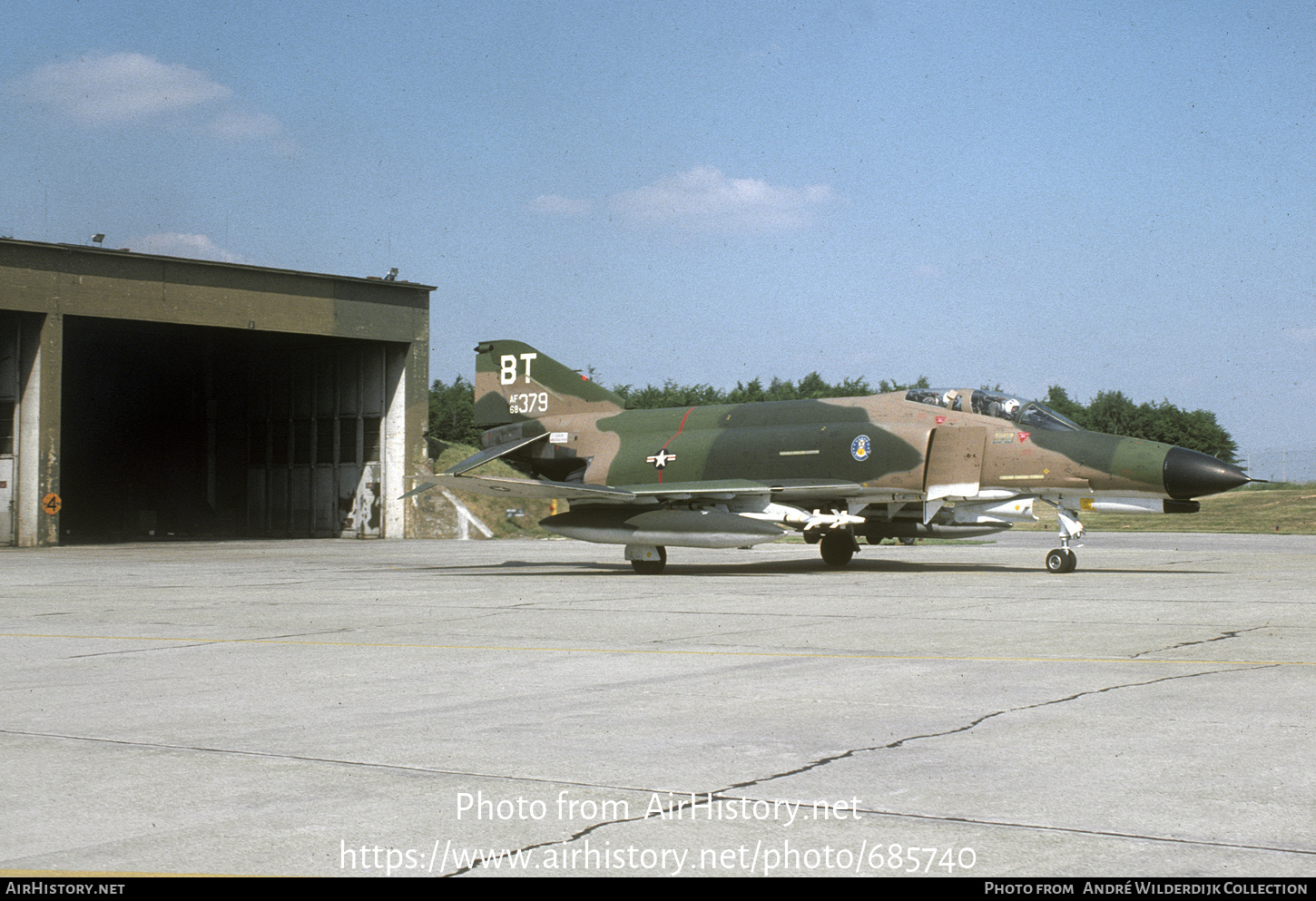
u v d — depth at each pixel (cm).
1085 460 1778
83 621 1248
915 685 762
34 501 3161
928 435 1905
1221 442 6988
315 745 598
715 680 797
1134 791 489
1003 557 2377
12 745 604
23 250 3059
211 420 4406
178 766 554
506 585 1736
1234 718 639
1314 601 1306
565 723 649
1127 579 1683
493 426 2562
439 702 722
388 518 3828
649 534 1952
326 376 4044
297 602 1473
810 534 2117
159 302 3269
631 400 8231
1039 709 672
